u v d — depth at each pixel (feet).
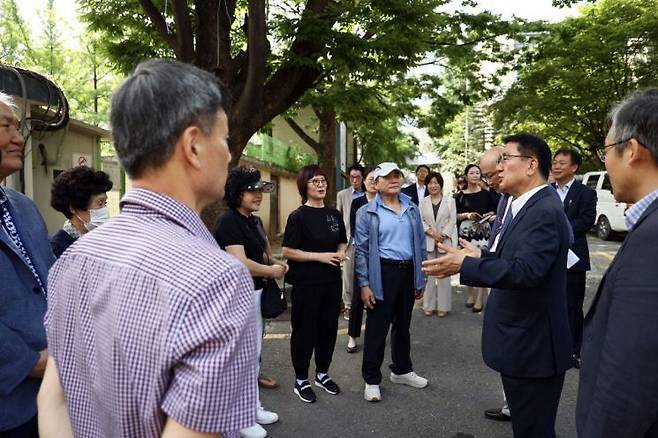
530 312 7.55
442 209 18.74
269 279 10.80
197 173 3.29
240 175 10.50
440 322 18.30
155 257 2.98
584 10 54.13
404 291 12.14
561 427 10.55
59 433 3.58
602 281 5.09
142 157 3.21
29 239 5.92
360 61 18.95
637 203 4.83
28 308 5.40
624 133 4.84
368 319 11.98
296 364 11.91
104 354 3.02
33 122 19.03
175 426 2.77
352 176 19.85
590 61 51.52
